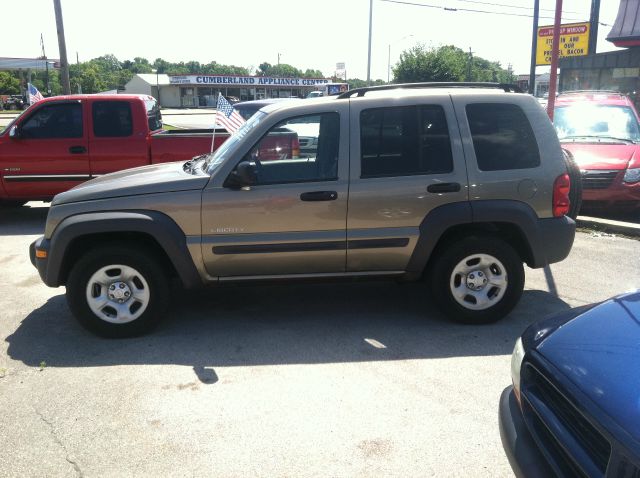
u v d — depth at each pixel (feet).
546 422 7.38
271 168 15.15
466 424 11.29
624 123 32.42
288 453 10.43
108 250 14.88
